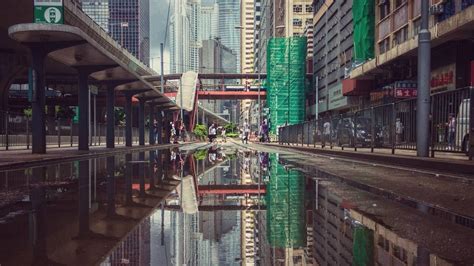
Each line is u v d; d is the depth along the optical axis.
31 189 10.11
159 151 33.53
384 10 49.16
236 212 7.11
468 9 24.73
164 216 6.76
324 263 4.16
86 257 4.39
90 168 16.19
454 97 13.61
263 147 45.03
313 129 34.50
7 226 5.96
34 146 21.78
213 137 67.75
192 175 14.06
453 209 6.90
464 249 4.54
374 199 8.23
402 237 5.13
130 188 10.48
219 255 4.49
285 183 11.35
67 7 43.31
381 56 41.31
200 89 125.19
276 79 90.50
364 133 22.45
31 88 21.34
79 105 27.12
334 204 7.75
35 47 21.14
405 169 14.09
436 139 14.91
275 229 5.78
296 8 114.44
